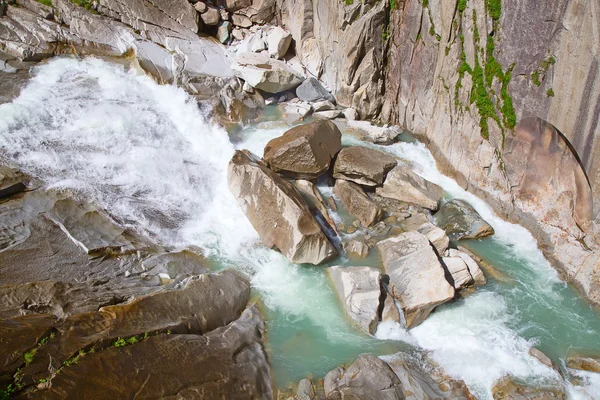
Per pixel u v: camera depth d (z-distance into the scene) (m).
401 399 7.21
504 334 8.58
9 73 11.93
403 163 12.74
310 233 9.34
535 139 10.26
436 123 12.82
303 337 8.29
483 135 11.30
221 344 7.42
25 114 10.70
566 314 9.07
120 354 6.49
